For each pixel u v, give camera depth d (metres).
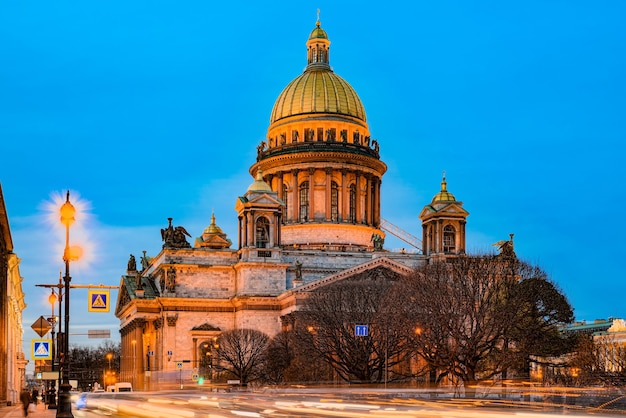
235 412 93.81
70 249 85.00
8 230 146.12
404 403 106.81
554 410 81.62
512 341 195.50
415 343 170.00
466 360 165.88
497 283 181.25
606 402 105.38
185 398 142.12
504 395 140.12
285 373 199.38
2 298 147.50
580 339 193.88
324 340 191.00
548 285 188.25
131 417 91.25
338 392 159.25
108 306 99.69
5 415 122.25
